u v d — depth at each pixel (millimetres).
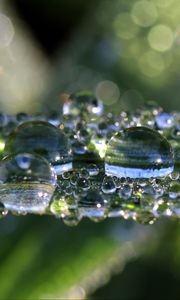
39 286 71
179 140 55
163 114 57
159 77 90
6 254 72
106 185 49
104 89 92
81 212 50
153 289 89
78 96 61
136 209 50
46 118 60
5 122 59
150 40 95
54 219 74
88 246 73
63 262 72
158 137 49
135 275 89
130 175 48
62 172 50
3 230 73
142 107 60
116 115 59
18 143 50
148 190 49
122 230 75
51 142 50
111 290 87
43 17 130
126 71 93
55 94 95
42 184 49
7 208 49
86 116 60
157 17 96
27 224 74
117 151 49
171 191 49
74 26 130
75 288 72
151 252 85
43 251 72
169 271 88
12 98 95
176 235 83
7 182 49
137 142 49
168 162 49
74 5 128
